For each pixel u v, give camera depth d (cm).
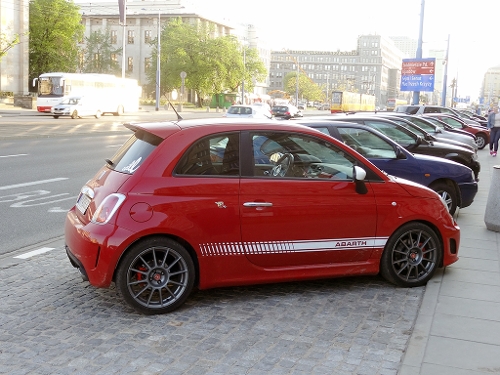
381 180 544
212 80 7688
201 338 428
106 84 4444
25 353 395
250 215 489
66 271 593
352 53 18562
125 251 461
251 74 8600
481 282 566
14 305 490
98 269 457
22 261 629
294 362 389
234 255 491
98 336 428
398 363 390
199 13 9500
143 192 464
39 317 464
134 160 488
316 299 520
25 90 5844
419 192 557
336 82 18600
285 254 507
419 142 1050
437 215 561
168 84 7769
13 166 1377
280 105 4916
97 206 470
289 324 459
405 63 3969
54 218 853
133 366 379
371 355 402
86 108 4144
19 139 2098
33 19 6600
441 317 469
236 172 494
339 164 532
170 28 8069
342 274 532
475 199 1152
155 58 8131
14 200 975
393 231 543
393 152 876
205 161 488
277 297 523
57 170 1345
